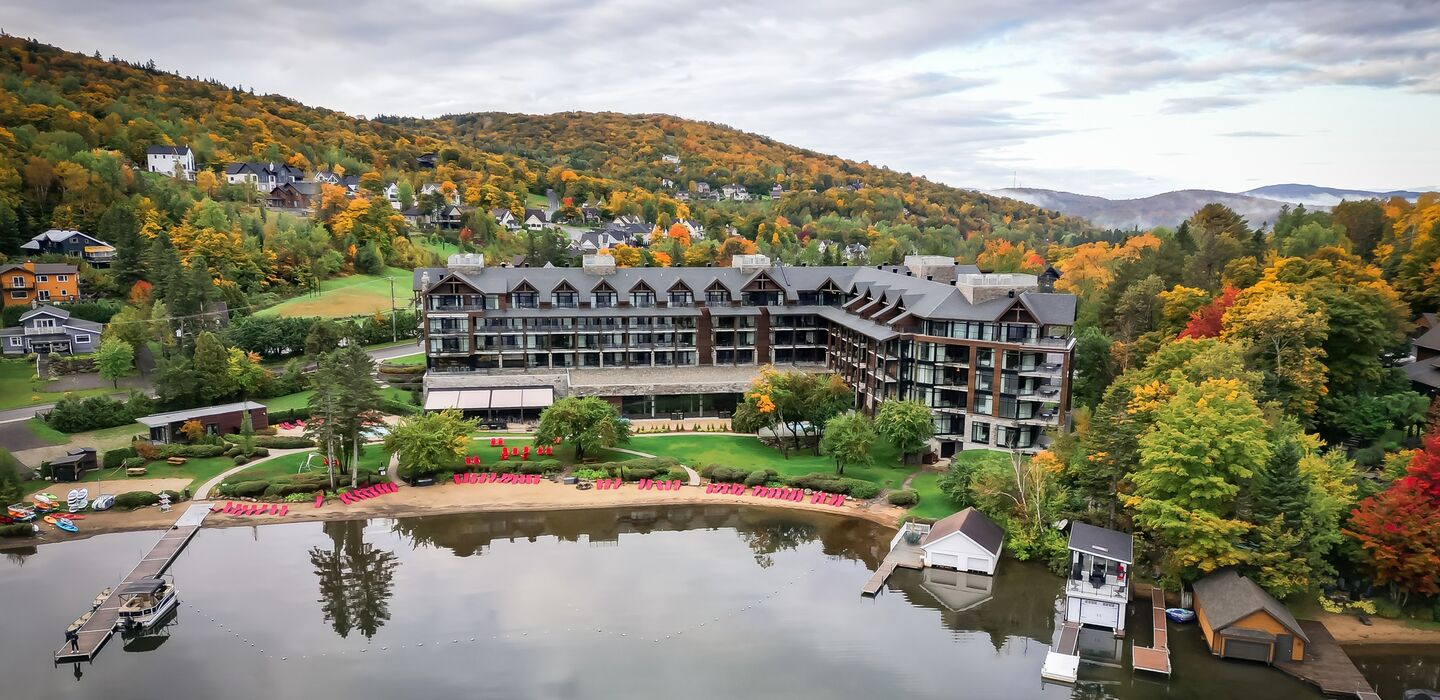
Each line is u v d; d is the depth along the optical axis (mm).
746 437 113562
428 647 62250
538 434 101438
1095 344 109500
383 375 135375
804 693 56656
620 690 56594
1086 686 58188
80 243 163750
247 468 98750
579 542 82875
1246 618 60656
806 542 83188
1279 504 66562
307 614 67562
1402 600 66688
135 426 109562
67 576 73812
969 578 75062
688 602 70000
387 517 88188
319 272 187375
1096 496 77000
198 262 152500
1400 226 147625
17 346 132000
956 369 102750
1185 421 70625
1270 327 88188
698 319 131250
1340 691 56688
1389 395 89250
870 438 95875
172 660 60594
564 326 129125
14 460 89188
